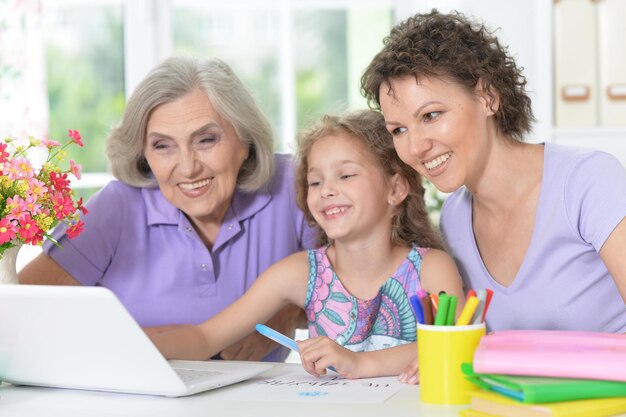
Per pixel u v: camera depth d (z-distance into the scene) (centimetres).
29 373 134
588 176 152
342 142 168
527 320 160
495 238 164
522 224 159
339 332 172
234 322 172
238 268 192
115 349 123
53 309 121
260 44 380
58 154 158
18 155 153
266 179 190
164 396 128
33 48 352
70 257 185
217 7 378
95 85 385
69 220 157
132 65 377
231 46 380
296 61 381
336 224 169
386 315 171
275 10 379
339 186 168
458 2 360
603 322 158
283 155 206
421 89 143
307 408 119
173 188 181
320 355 139
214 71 180
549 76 307
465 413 113
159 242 191
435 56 143
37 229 146
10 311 126
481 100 149
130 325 119
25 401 129
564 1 308
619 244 147
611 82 308
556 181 155
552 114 311
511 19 357
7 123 350
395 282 170
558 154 158
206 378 134
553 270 157
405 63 143
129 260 191
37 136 351
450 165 148
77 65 383
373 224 170
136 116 177
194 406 122
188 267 190
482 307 122
